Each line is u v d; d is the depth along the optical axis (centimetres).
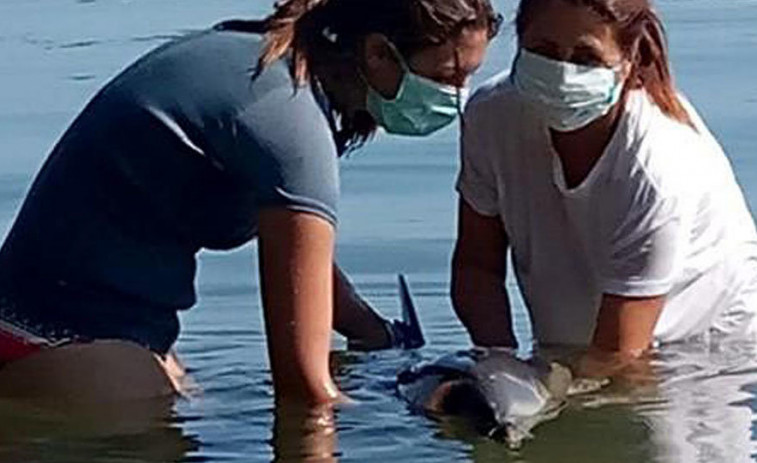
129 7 1085
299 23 291
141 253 302
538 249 331
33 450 286
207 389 323
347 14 290
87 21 1020
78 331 304
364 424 296
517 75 305
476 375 304
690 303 334
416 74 292
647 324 322
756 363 326
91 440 290
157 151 295
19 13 1090
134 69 302
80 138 302
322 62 292
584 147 315
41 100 726
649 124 313
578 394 311
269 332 291
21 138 639
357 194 537
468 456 281
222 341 373
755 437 288
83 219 301
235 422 300
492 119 328
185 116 292
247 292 423
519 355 326
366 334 366
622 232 315
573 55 298
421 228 489
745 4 1048
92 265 302
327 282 289
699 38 878
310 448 285
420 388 310
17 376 304
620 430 293
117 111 298
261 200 286
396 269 445
